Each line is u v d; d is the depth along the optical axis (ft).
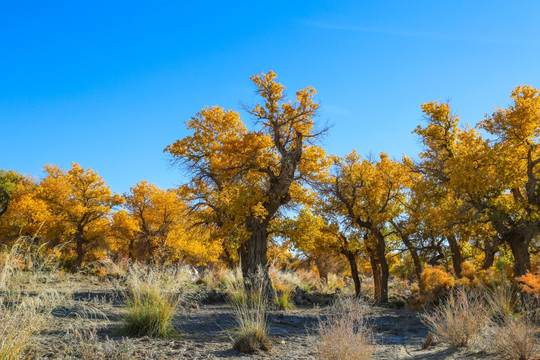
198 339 24.26
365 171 85.87
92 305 32.30
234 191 67.92
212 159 79.97
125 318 24.64
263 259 65.72
